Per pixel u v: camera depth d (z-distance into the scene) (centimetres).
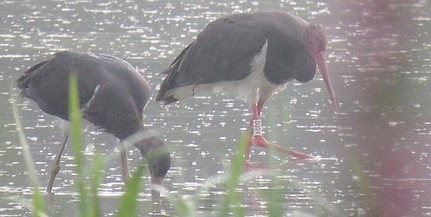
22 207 1187
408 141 1462
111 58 1416
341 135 1534
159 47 2200
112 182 1307
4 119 1609
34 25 2436
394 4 794
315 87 1877
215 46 1580
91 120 1370
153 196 1238
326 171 1364
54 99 1368
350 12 2377
